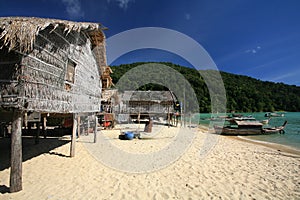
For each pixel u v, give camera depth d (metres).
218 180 5.31
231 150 9.75
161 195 4.31
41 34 5.06
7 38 3.98
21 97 4.25
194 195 4.34
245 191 4.64
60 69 6.18
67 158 7.07
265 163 7.31
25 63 4.40
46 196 4.09
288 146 11.89
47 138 11.31
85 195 4.20
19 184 4.30
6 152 7.86
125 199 4.07
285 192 4.64
